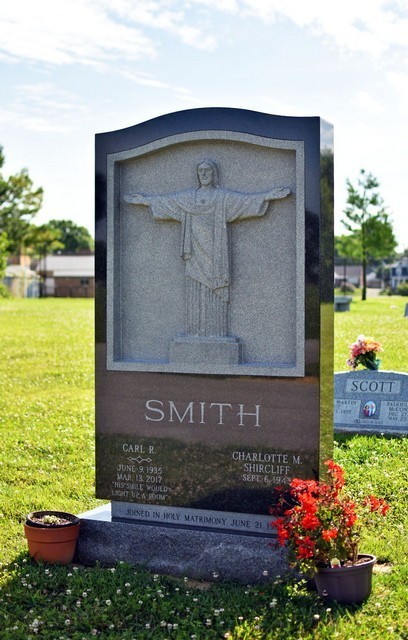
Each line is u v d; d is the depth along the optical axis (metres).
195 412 7.43
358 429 12.62
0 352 24.48
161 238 7.68
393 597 6.53
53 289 87.31
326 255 7.20
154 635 6.09
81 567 7.45
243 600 6.55
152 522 7.61
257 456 7.24
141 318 7.77
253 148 7.31
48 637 6.07
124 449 7.69
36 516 7.82
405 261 98.69
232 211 7.33
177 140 7.46
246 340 7.39
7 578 7.12
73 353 24.17
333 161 7.37
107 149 7.71
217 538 7.17
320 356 7.04
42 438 12.55
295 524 6.53
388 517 8.51
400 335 27.58
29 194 61.62
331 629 5.97
